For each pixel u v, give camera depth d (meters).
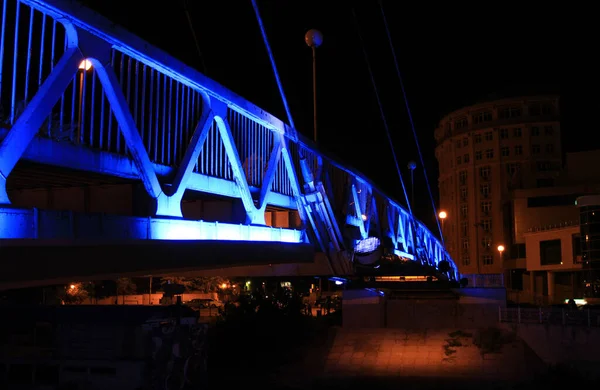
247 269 32.69
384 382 27.75
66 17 11.48
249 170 20.39
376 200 39.09
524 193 90.50
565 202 87.19
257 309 33.88
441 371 28.98
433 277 43.97
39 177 14.07
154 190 14.45
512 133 104.31
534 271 86.12
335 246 28.28
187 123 16.42
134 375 19.73
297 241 25.02
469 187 107.25
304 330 33.38
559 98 103.50
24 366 20.41
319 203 25.22
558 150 102.00
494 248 102.75
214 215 20.02
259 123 20.86
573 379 28.38
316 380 27.94
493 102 106.06
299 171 25.30
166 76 15.45
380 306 35.00
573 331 30.91
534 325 32.12
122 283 65.75
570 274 79.69
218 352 30.05
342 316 36.28
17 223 10.41
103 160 13.10
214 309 57.28
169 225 14.98
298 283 74.56
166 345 20.61
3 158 10.35
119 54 14.73
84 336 20.47
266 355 30.47
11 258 10.66
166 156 15.67
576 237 74.31
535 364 29.94
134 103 14.26
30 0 10.79
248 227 19.42
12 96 11.07
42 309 21.36
